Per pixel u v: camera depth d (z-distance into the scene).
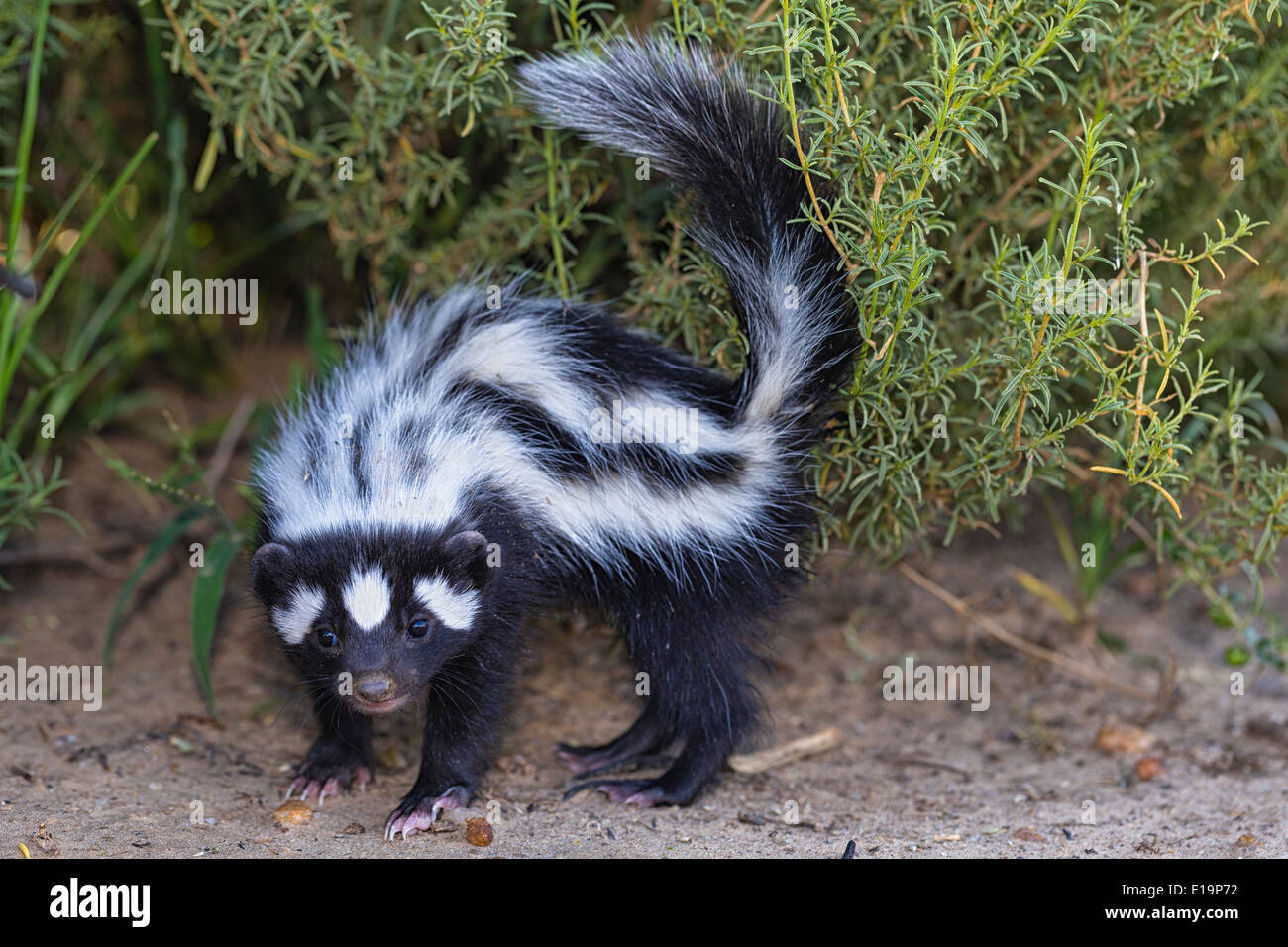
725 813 1.09
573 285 1.15
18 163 1.13
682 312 1.12
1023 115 1.10
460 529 1.06
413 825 1.06
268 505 1.08
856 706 1.19
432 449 1.07
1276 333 1.21
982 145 1.04
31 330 1.17
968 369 1.10
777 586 1.10
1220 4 1.09
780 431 1.08
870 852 1.05
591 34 1.16
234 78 1.13
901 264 1.05
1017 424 1.07
